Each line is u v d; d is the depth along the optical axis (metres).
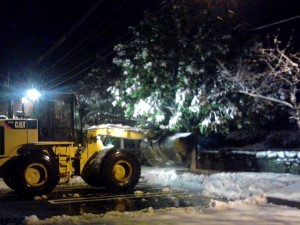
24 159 13.70
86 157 15.35
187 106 17.53
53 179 13.98
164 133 16.14
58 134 15.23
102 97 21.88
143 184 16.22
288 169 15.93
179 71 17.27
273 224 9.09
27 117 15.24
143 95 18.34
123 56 18.84
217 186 13.95
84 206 12.10
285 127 21.20
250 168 17.38
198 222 9.42
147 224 9.33
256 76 16.17
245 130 21.22
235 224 9.17
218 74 16.83
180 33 17.67
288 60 14.95
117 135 15.62
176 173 17.00
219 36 17.33
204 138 21.44
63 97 15.43
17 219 10.49
